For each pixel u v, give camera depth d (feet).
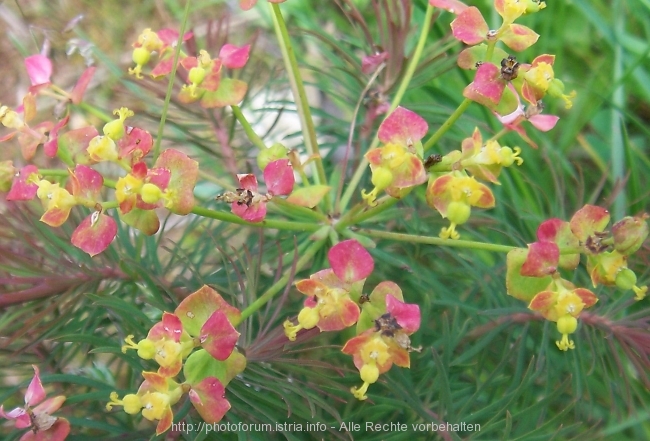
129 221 0.80
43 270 0.90
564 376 1.06
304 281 0.77
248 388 0.84
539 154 1.27
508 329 0.96
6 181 0.82
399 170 0.78
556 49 1.43
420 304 1.06
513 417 0.90
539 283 0.80
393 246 1.07
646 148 1.42
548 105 1.36
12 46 1.65
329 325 0.77
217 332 0.76
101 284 0.98
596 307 0.95
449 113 1.06
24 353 0.96
